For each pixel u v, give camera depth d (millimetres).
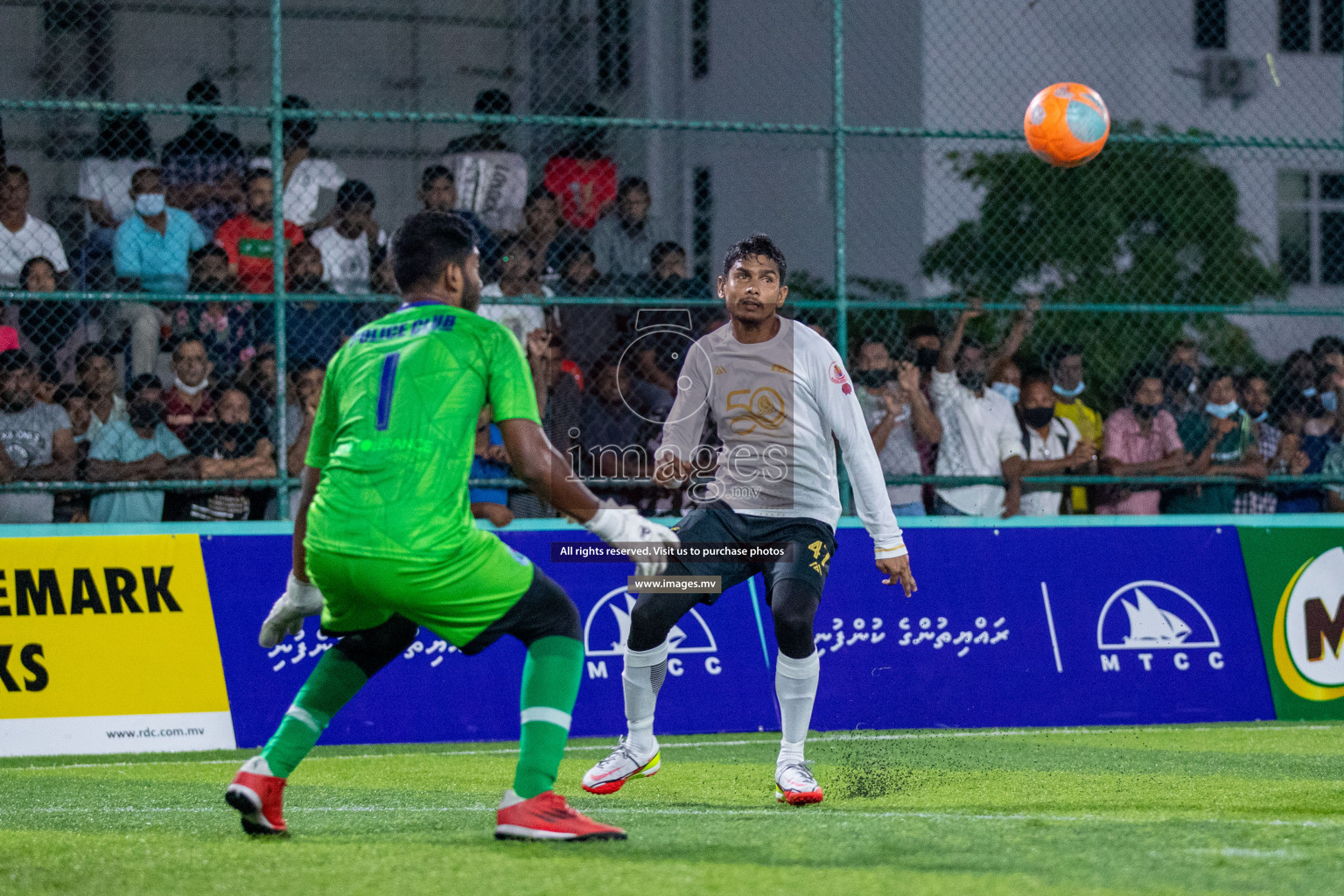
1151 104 56125
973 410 28141
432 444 12320
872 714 25578
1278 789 17719
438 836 13391
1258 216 55562
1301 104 57500
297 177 31625
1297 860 11977
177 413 26656
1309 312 28062
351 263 30062
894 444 27984
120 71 44938
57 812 16172
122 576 23766
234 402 26234
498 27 48688
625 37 50500
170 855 12500
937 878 11133
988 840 12992
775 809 15781
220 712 23781
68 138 41469
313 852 12484
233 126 46250
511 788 12945
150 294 24281
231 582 24250
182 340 27703
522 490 26859
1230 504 29938
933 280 50906
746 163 54500
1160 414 29609
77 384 25641
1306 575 27453
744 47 53656
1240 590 27219
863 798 16969
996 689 26062
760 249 16656
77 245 30234
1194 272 47562
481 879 11094
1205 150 47781
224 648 24016
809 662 16453
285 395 25922
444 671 24531
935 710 25781
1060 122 24047
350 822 14688
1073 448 29312
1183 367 30266
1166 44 56375
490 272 29062
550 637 12961
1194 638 26875
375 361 12656
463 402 12445
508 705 24641
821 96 55156
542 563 25188
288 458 26344
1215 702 26734
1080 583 26703
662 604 16672
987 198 48938
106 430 25797
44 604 23359
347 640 13492
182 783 19500
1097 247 47000
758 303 16578
